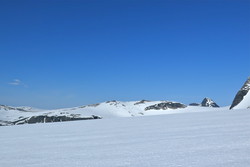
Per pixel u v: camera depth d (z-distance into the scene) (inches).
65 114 6796.3
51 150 350.3
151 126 679.1
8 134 687.7
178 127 583.2
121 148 331.3
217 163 214.7
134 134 499.5
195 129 507.5
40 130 796.0
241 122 595.8
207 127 529.0
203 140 349.4
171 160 238.4
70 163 254.7
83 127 840.9
